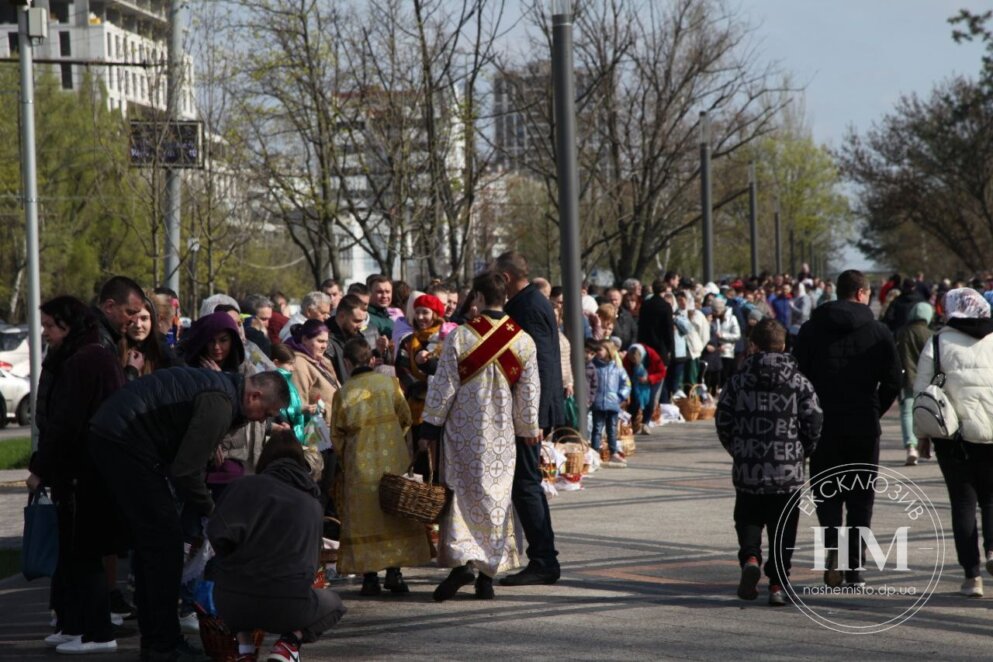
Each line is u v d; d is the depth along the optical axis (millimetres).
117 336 8938
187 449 7957
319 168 27250
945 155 68750
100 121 31031
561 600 9789
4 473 18781
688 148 37312
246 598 7262
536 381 10273
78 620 8477
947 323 9867
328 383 11609
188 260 27922
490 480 10047
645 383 22250
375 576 10242
